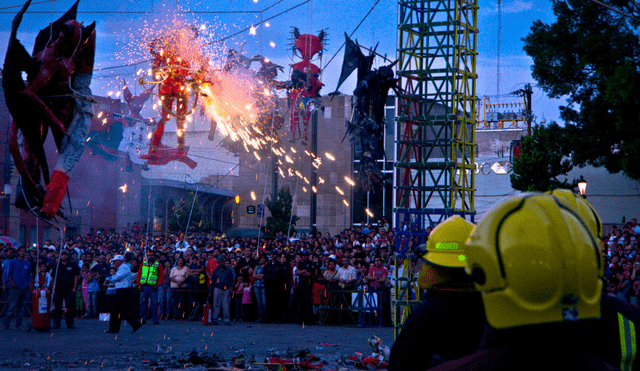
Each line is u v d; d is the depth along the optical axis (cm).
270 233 3681
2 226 3023
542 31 2702
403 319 1084
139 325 1406
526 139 2766
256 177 4972
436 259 261
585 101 2620
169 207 4250
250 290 1762
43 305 1412
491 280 122
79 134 985
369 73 1217
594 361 122
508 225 121
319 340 1266
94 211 3500
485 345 131
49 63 926
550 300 116
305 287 1664
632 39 2464
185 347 1146
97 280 1855
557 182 2642
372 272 1605
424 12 1090
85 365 930
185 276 1822
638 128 2386
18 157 984
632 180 2656
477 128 4194
